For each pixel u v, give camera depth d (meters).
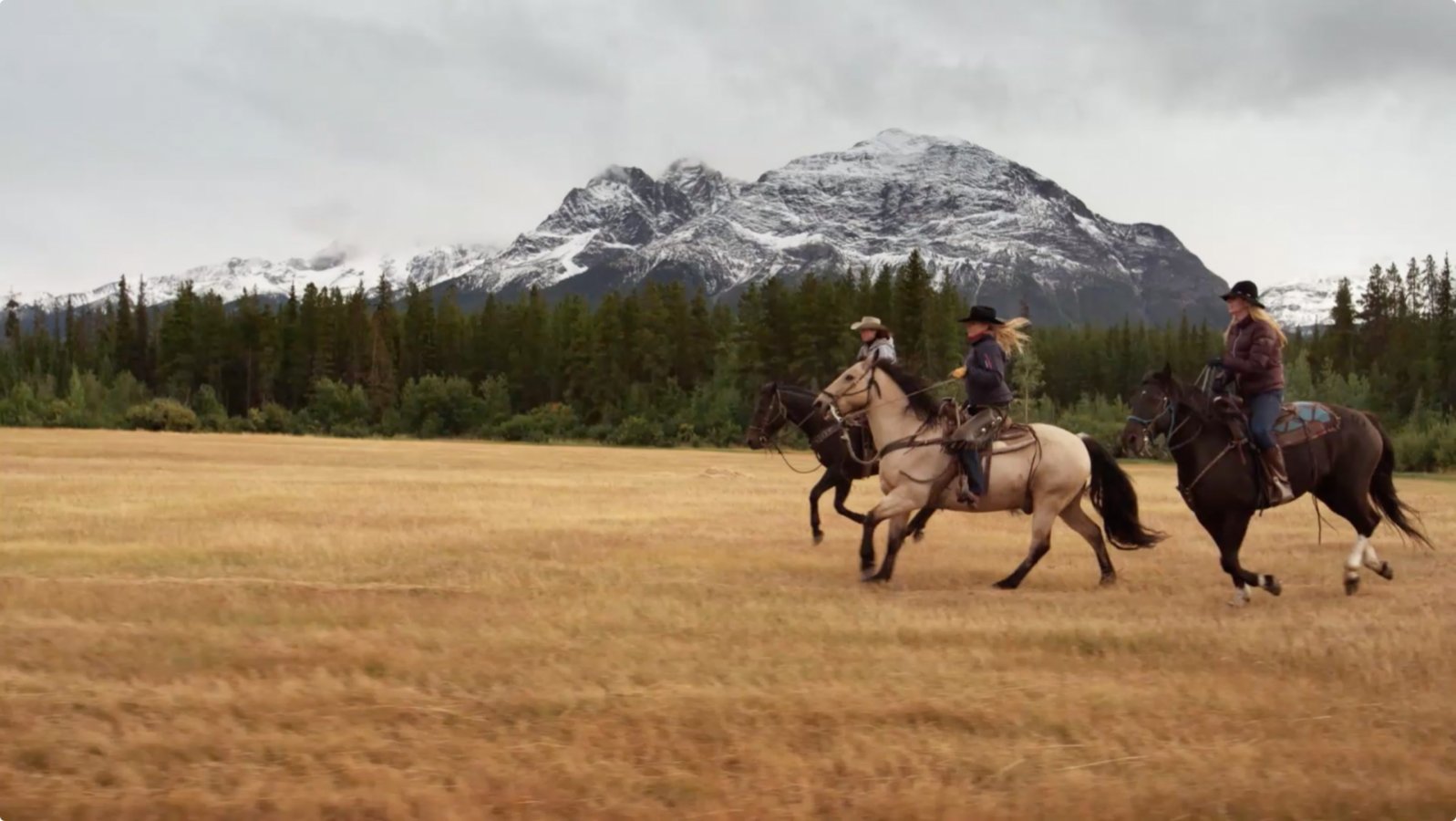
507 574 12.35
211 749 6.50
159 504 20.41
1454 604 11.10
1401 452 60.34
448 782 6.11
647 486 28.64
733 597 11.17
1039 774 6.35
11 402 88.38
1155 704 7.48
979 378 12.16
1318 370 91.94
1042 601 11.10
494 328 109.62
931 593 11.60
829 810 5.88
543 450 69.12
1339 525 19.44
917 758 6.50
